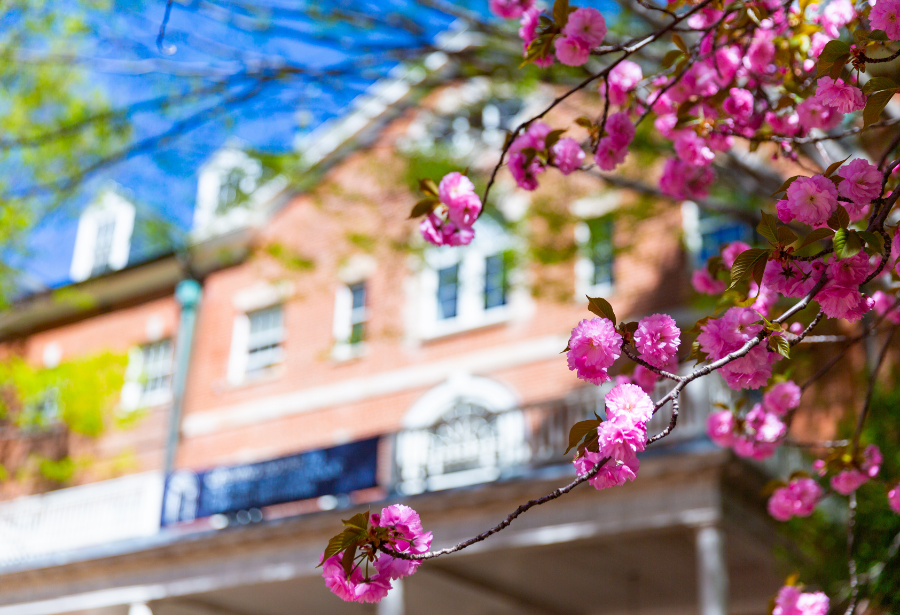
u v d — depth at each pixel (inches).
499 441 443.5
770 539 410.6
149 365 738.2
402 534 94.8
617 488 398.6
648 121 316.8
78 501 567.5
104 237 834.8
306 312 675.4
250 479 513.3
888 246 97.3
